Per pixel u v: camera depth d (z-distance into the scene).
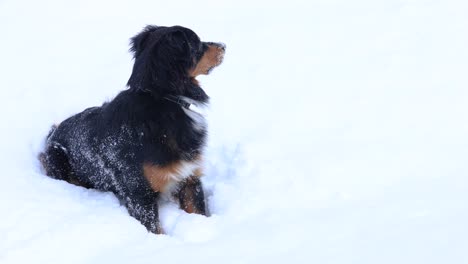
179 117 4.11
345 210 3.63
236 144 5.03
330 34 6.93
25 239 3.68
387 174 4.08
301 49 6.66
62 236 3.66
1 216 3.92
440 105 4.95
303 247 3.24
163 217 4.20
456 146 4.28
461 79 5.33
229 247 3.39
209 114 5.52
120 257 3.46
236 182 4.43
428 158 4.19
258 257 3.21
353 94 5.49
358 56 6.28
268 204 3.94
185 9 8.30
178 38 4.01
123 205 4.29
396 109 5.05
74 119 4.79
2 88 6.26
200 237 3.70
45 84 6.34
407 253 2.96
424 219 3.29
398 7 7.33
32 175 4.60
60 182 4.55
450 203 3.44
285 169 4.38
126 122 4.12
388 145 4.48
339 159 4.39
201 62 4.25
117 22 7.96
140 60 4.08
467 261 2.78
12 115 5.74
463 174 3.83
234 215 3.88
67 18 8.16
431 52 6.00
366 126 4.87
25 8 8.52
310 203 3.85
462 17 6.66
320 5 7.95
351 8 7.64
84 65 6.78
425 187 3.76
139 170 4.09
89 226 3.79
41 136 5.44
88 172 4.59
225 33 7.33
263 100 5.68
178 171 4.12
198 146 4.26
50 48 7.23
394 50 6.24
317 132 4.95
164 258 3.37
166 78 4.03
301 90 5.75
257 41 6.99
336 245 3.19
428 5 7.18
